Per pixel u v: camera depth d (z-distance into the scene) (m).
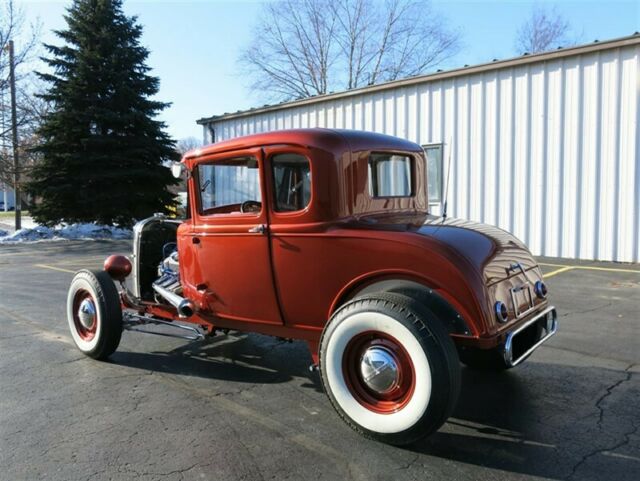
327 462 2.91
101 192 19.80
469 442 3.12
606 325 5.51
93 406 3.71
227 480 2.74
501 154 10.53
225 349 5.07
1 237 18.77
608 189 9.34
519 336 3.66
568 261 9.55
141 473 2.81
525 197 10.29
